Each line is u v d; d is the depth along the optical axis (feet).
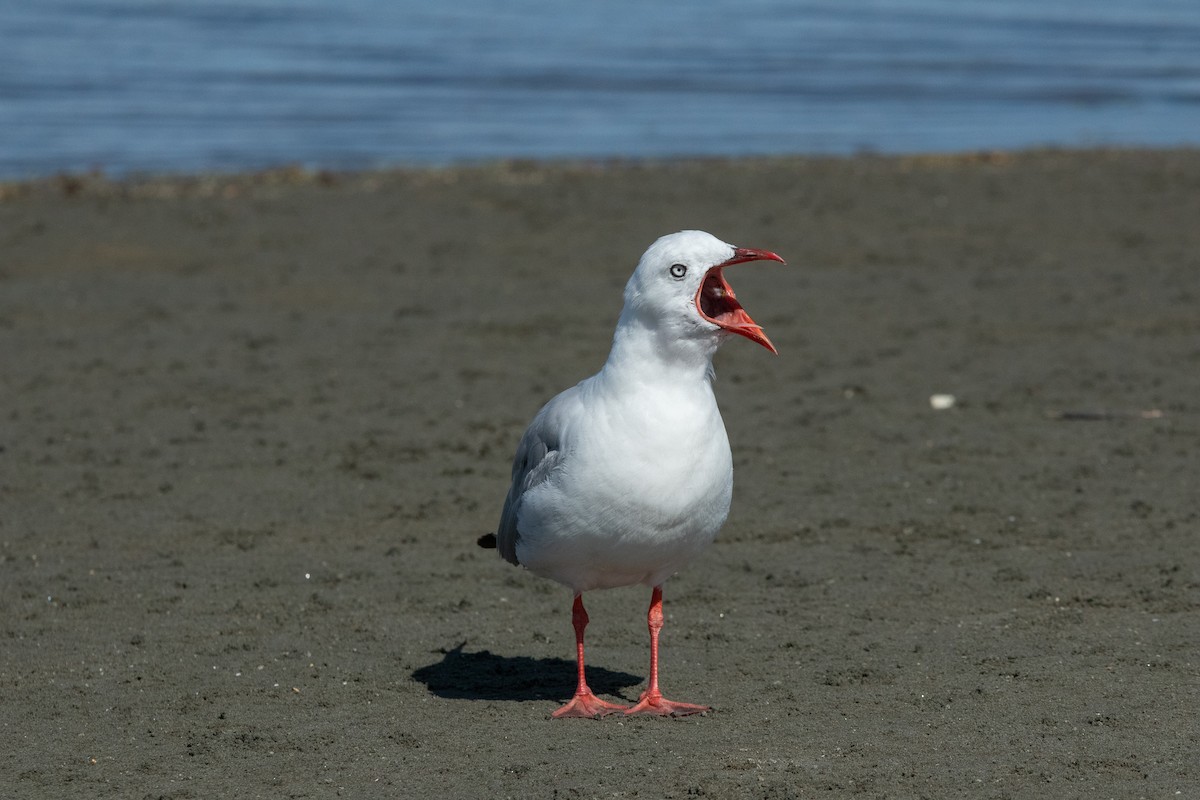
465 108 122.72
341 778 25.40
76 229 79.15
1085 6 228.63
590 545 27.09
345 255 74.54
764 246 76.43
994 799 24.06
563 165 99.60
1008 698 28.50
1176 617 32.91
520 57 152.87
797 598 34.91
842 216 83.41
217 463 45.55
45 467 45.03
